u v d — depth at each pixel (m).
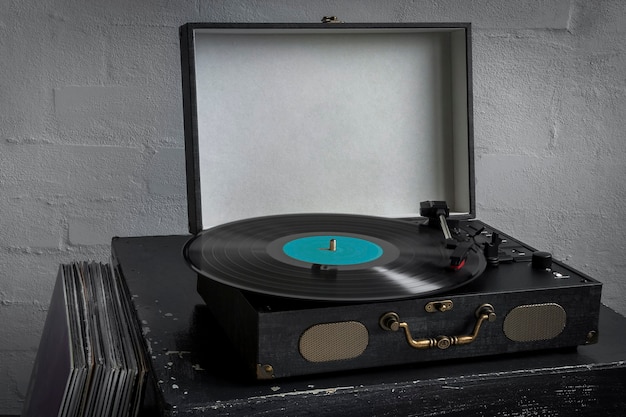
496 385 1.17
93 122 1.87
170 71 1.88
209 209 1.66
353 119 1.72
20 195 1.88
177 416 1.06
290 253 1.32
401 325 1.15
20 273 1.92
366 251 1.34
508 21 1.98
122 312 1.43
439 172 1.76
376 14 1.93
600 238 2.12
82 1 1.81
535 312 1.22
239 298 1.18
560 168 2.07
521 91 2.02
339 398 1.12
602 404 1.23
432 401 1.16
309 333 1.12
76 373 1.20
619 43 2.02
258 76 1.67
